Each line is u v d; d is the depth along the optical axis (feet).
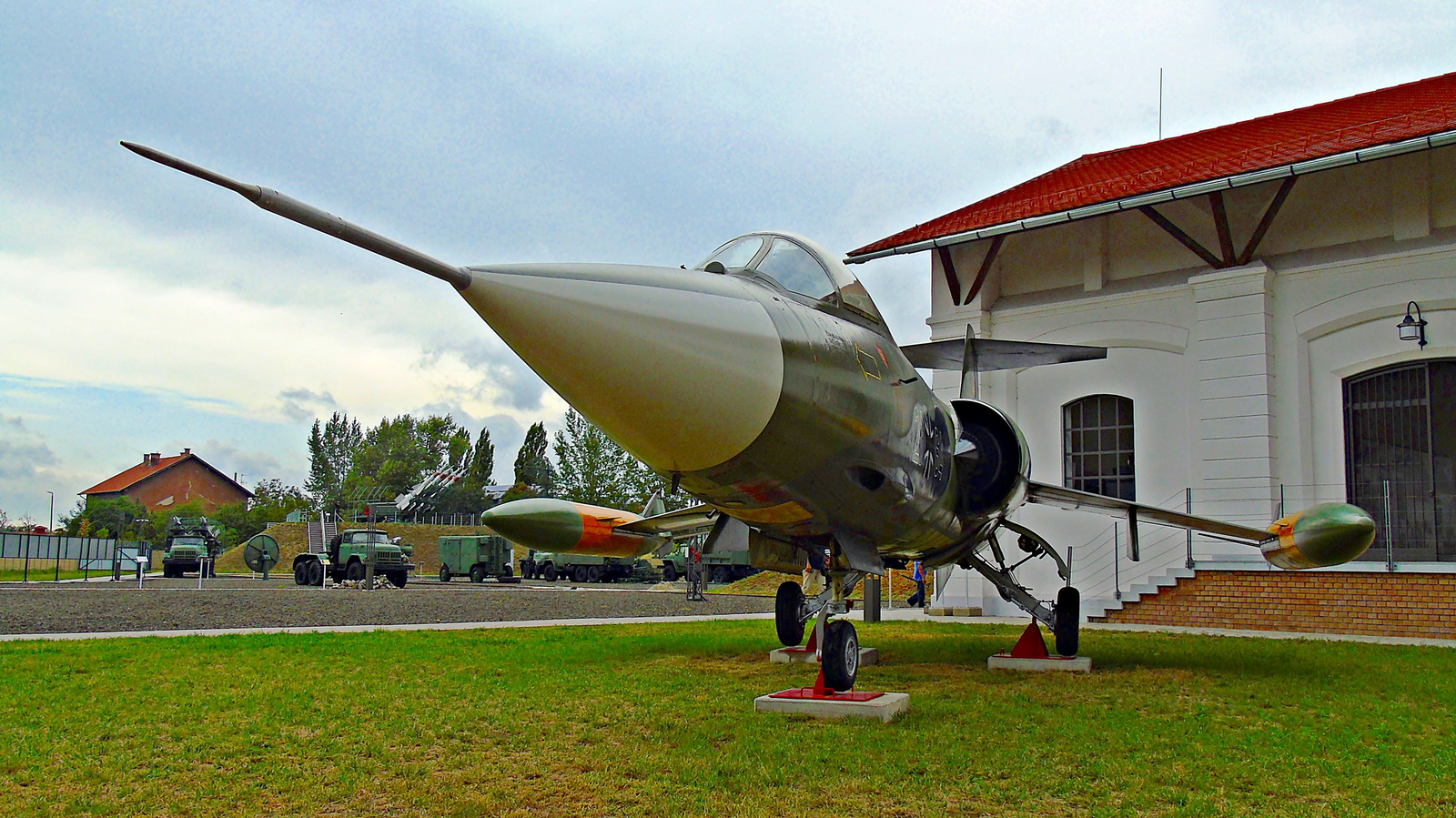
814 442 19.52
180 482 407.23
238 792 16.63
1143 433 62.49
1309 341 57.47
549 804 15.98
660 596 96.12
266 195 12.96
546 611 67.97
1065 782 17.39
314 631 47.83
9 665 32.14
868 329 22.95
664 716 23.31
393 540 126.21
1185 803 16.08
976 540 32.89
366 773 17.98
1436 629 49.21
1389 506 51.96
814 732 21.33
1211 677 31.60
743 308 18.34
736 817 15.28
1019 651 34.68
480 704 24.89
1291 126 68.39
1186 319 61.16
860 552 23.54
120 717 22.94
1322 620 52.19
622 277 17.06
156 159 12.23
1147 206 56.39
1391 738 21.67
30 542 193.67
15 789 16.78
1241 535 34.22
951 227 66.03
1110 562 63.16
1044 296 67.97
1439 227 54.70
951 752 19.34
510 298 15.66
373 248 14.14
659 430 17.49
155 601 74.33
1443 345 53.11
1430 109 55.88
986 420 30.42
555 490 303.48
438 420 377.50
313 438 434.71
